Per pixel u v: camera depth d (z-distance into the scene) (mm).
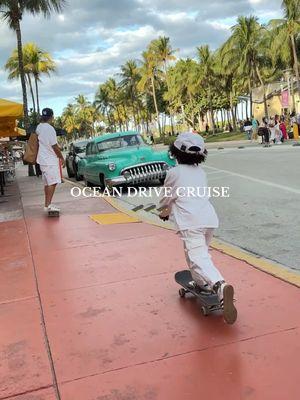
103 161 13039
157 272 5371
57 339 3891
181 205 4023
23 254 6691
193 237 3994
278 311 4043
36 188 15961
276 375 3092
